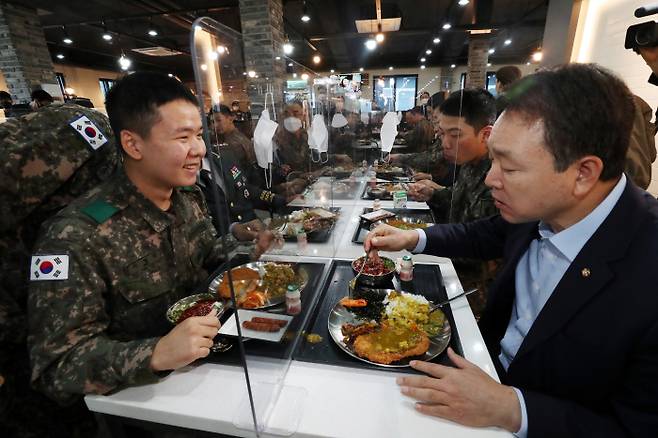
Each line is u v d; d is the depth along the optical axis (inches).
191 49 17.2
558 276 26.0
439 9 237.8
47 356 25.0
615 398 21.3
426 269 42.7
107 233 30.4
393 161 125.0
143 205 33.3
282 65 38.8
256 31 166.4
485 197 52.0
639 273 20.5
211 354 28.6
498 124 21.4
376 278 38.6
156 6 208.7
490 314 34.9
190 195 42.4
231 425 22.3
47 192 33.4
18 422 34.3
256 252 27.9
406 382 23.8
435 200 75.8
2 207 31.1
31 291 26.7
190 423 23.2
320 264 42.3
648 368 19.5
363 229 59.2
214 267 43.9
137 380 24.2
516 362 25.3
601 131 18.6
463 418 21.5
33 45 195.3
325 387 24.9
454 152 55.7
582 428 20.1
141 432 28.8
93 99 375.6
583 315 22.0
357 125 116.6
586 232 23.3
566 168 19.7
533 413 20.6
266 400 23.2
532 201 21.4
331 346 29.5
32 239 33.8
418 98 169.2
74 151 34.6
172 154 29.0
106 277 30.3
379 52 397.1
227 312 32.5
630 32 53.2
